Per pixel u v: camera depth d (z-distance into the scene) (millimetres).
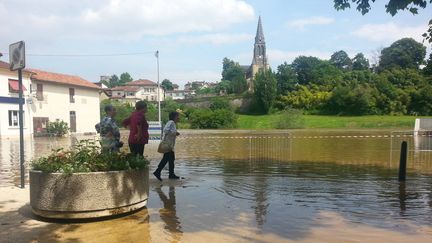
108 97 99125
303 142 26094
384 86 83250
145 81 129375
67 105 47250
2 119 36344
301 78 107812
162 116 68562
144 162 6852
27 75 39531
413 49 109750
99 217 6176
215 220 6180
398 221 6078
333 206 7070
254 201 7504
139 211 6746
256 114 91812
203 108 84688
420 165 12867
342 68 135500
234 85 114250
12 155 18266
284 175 10891
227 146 22953
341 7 8680
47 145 25891
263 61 139750
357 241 5160
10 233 5523
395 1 8062
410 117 73938
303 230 5641
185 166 13141
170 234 5473
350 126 68438
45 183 6078
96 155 6543
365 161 14312
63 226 5867
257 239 5258
